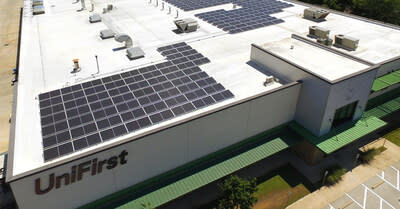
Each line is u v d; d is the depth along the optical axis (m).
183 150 23.56
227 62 31.97
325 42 35.06
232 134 25.81
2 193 23.88
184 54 33.03
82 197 20.56
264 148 27.08
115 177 21.20
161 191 22.67
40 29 40.56
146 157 21.81
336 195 26.95
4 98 42.75
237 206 22.84
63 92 25.91
